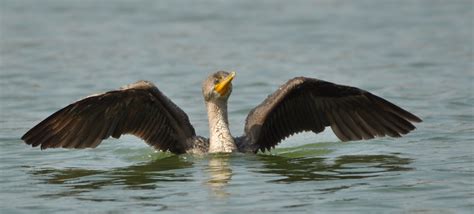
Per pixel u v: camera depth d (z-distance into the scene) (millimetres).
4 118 19219
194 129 17391
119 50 26938
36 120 18969
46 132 14805
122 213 12281
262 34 29016
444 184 13203
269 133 16094
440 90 20938
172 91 21781
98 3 34719
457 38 27391
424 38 27594
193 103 20516
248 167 14805
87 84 22656
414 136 16750
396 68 23734
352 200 12586
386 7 33094
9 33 29531
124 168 15047
